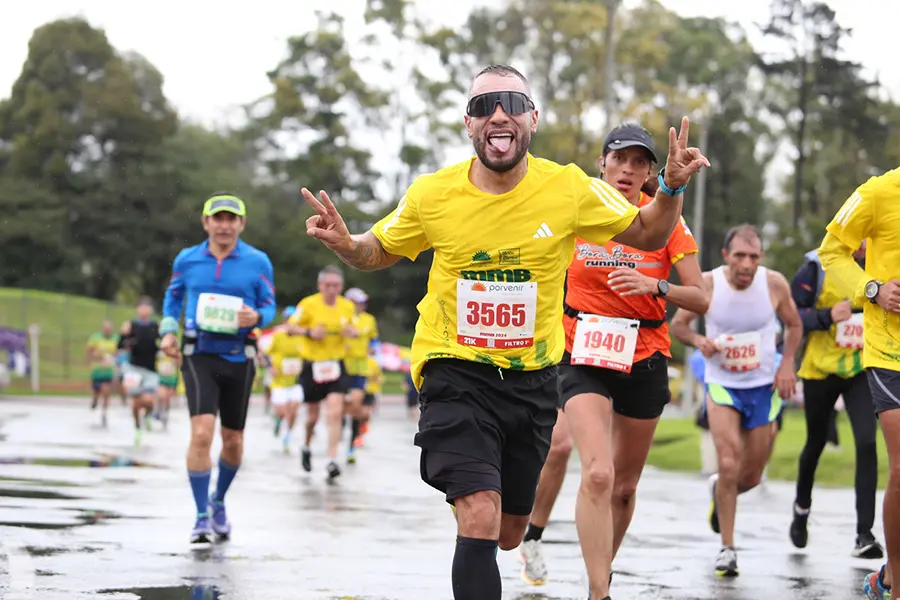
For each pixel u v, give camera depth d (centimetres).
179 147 19300
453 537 2312
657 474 4241
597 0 14912
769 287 2198
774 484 3809
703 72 17312
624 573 1972
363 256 1306
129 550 2017
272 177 18950
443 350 1301
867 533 2175
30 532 2167
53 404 9431
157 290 19425
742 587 1864
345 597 1659
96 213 18375
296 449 5069
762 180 17175
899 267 1608
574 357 1631
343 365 3825
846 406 2236
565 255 1302
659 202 1258
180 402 10531
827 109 16025
